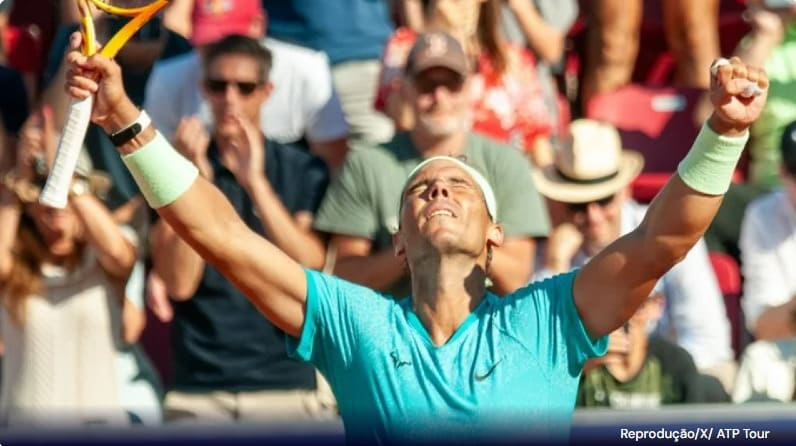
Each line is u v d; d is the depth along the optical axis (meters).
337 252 21.48
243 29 26.20
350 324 15.09
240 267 15.05
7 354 21.62
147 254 22.62
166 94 24.22
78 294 21.56
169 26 25.88
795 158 23.36
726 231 24.28
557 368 14.90
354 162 21.56
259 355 21.62
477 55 24.75
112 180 22.70
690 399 20.44
